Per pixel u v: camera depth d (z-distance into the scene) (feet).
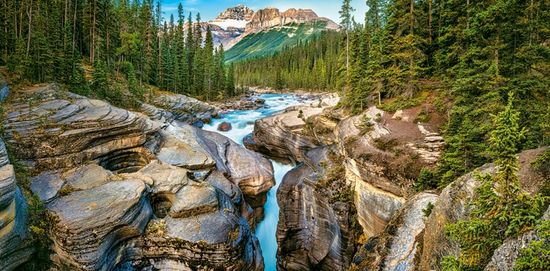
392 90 98.32
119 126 81.00
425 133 72.28
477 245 28.32
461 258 28.60
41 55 110.42
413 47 87.97
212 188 73.77
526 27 54.60
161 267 60.59
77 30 177.06
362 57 121.90
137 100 138.31
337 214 75.82
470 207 35.17
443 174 56.90
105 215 55.83
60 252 53.42
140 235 60.23
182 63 232.12
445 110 76.18
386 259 50.01
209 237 61.31
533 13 55.72
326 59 374.02
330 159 96.37
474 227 27.53
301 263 85.30
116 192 62.44
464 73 58.23
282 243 87.15
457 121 60.03
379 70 101.50
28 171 65.41
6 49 121.29
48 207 57.67
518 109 49.06
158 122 107.34
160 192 69.62
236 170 102.47
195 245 59.98
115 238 56.29
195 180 78.43
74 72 116.78
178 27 253.24
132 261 59.72
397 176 66.74
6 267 49.34
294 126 125.49
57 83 111.04
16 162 64.49
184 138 104.99
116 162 83.25
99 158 77.00
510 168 26.81
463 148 52.85
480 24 57.00
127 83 166.09
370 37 134.31
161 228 62.13
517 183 26.53
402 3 94.58
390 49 99.30
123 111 89.35
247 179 100.07
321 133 115.65
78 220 54.29
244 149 117.80
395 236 52.11
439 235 39.81
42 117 74.79
